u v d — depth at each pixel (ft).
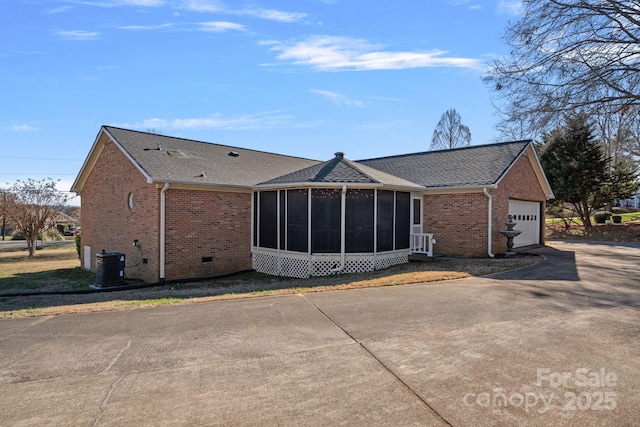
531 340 17.04
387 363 14.79
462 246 48.24
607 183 83.41
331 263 41.14
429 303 24.12
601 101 52.47
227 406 11.73
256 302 25.43
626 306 22.90
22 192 80.33
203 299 26.84
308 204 41.01
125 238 44.60
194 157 49.11
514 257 46.50
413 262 45.03
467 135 149.28
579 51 52.31
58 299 30.94
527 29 53.06
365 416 11.02
